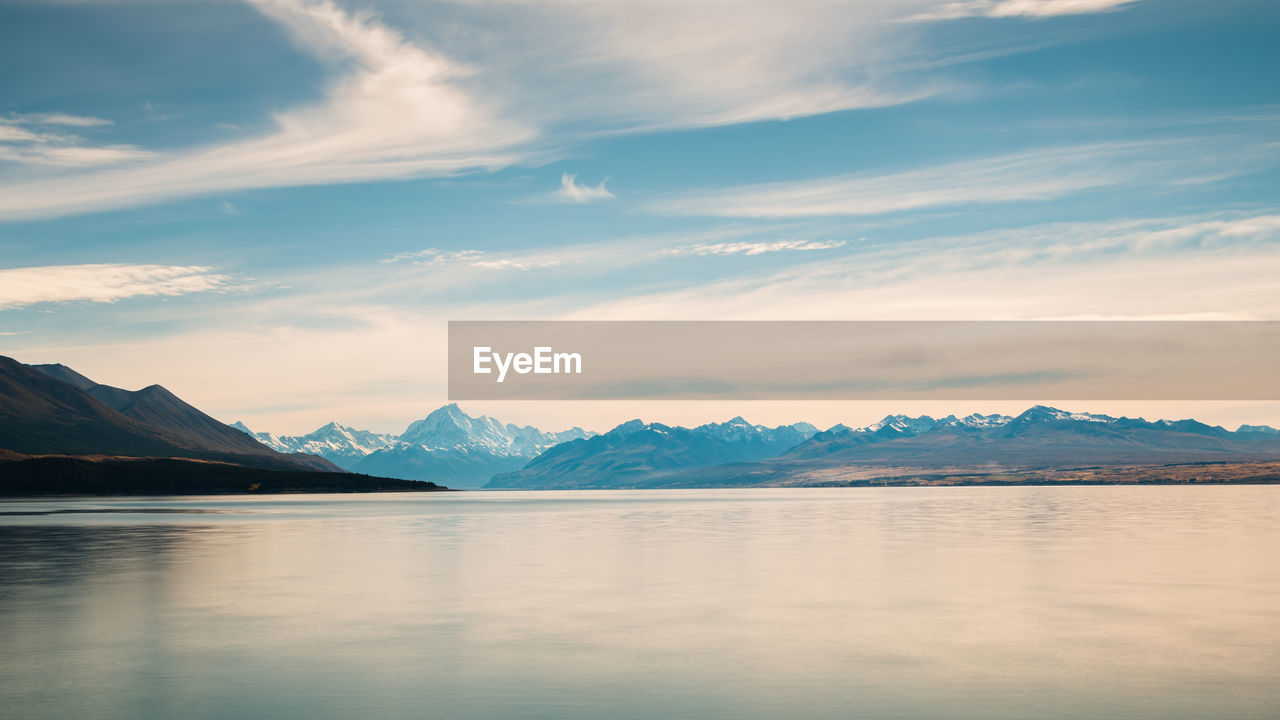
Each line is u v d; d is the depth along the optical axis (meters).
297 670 26.27
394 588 42.28
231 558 56.59
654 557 56.47
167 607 36.81
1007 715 21.70
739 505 175.00
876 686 24.31
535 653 28.31
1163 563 50.44
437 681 25.03
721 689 24.12
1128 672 25.55
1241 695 23.17
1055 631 31.11
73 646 29.41
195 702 23.09
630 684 24.66
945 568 48.72
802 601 37.66
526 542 69.88
